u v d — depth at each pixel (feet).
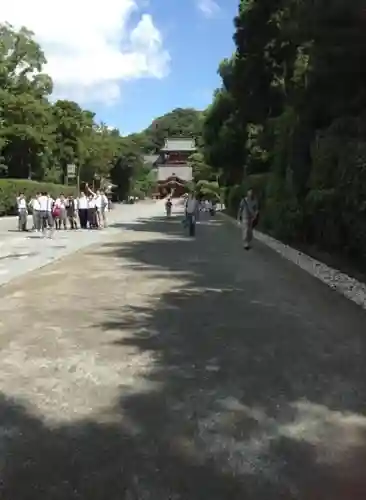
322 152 52.01
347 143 47.55
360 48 45.27
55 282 43.19
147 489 13.29
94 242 77.36
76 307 33.81
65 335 27.20
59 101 232.94
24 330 28.19
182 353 24.35
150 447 15.42
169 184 413.59
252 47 87.30
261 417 17.53
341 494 13.12
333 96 52.29
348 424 17.06
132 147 312.50
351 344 25.98
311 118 60.18
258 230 100.22
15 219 132.46
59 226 105.09
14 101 189.88
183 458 14.79
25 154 202.59
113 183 309.63
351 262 49.88
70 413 17.72
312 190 55.98
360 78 49.08
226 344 25.84
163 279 44.70
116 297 37.06
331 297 37.29
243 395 19.42
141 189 356.59
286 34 70.74
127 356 23.85
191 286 41.42
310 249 62.23
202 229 110.01
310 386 20.38
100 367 22.31
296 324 29.78
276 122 79.71
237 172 140.26
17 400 18.79
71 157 234.17
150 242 78.38
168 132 522.47
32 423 16.98
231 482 13.61
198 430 16.52
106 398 18.99
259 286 41.50
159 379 20.95
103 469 14.23
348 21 44.34
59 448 15.37
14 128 190.39
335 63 47.75
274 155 80.28
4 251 64.95
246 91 94.79
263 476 13.91
